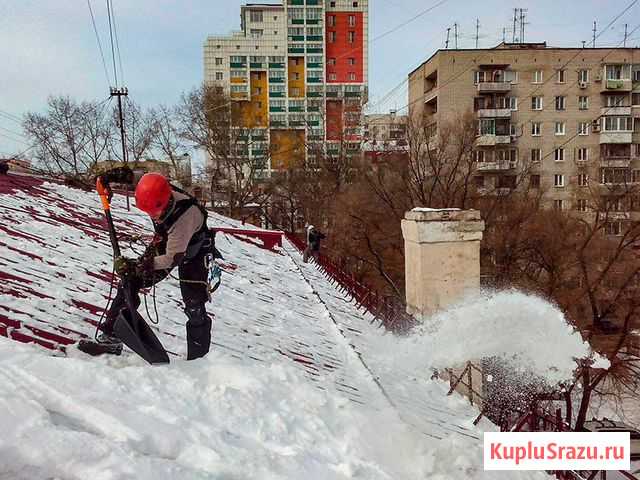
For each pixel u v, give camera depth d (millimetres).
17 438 2408
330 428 3689
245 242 15555
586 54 39812
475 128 29781
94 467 2369
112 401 3068
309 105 63812
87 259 6809
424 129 28328
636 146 40281
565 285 23219
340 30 64812
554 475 4375
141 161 42688
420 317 7289
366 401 4691
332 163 42375
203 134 43906
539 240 23406
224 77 64875
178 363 4023
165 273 3977
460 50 39844
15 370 3105
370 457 3488
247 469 2754
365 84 65062
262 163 46000
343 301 10516
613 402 19969
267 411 3562
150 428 2869
